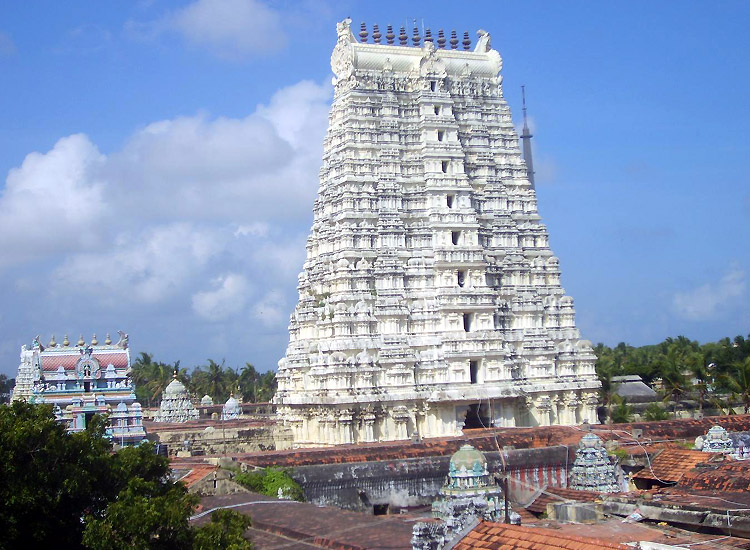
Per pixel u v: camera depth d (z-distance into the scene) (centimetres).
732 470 7688
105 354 11562
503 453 9225
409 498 8781
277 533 6281
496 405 13275
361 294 12838
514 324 13850
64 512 5778
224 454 10956
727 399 16512
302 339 13462
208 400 19700
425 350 12988
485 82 14475
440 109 13875
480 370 13175
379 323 12850
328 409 12294
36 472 5594
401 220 13400
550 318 14088
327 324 12762
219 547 5275
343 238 13062
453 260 13275
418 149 13712
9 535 5456
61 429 5903
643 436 10806
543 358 13775
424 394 12738
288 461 9025
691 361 16912
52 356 11419
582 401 14062
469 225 13488
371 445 10350
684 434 11106
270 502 7262
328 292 13238
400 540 5694
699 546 5691
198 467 8462
